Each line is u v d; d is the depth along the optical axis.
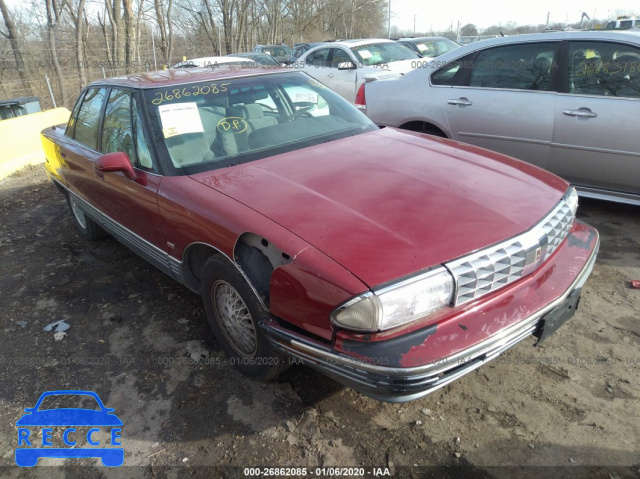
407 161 2.86
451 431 2.35
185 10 24.89
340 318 1.93
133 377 2.87
